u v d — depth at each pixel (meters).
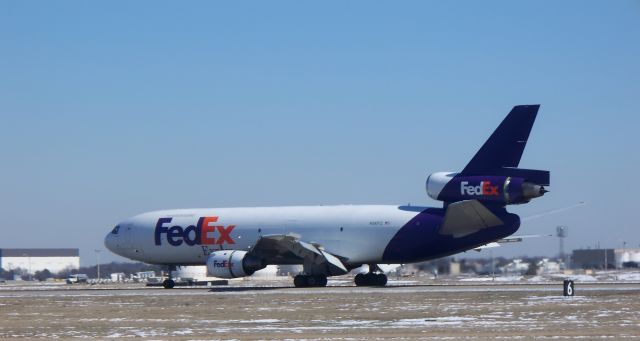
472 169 192.38
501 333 101.56
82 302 173.12
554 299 150.12
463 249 196.25
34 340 104.25
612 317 117.81
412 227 198.62
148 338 104.19
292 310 141.88
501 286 199.88
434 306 142.75
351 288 199.00
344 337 100.50
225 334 107.00
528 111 189.50
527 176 187.88
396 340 96.12
